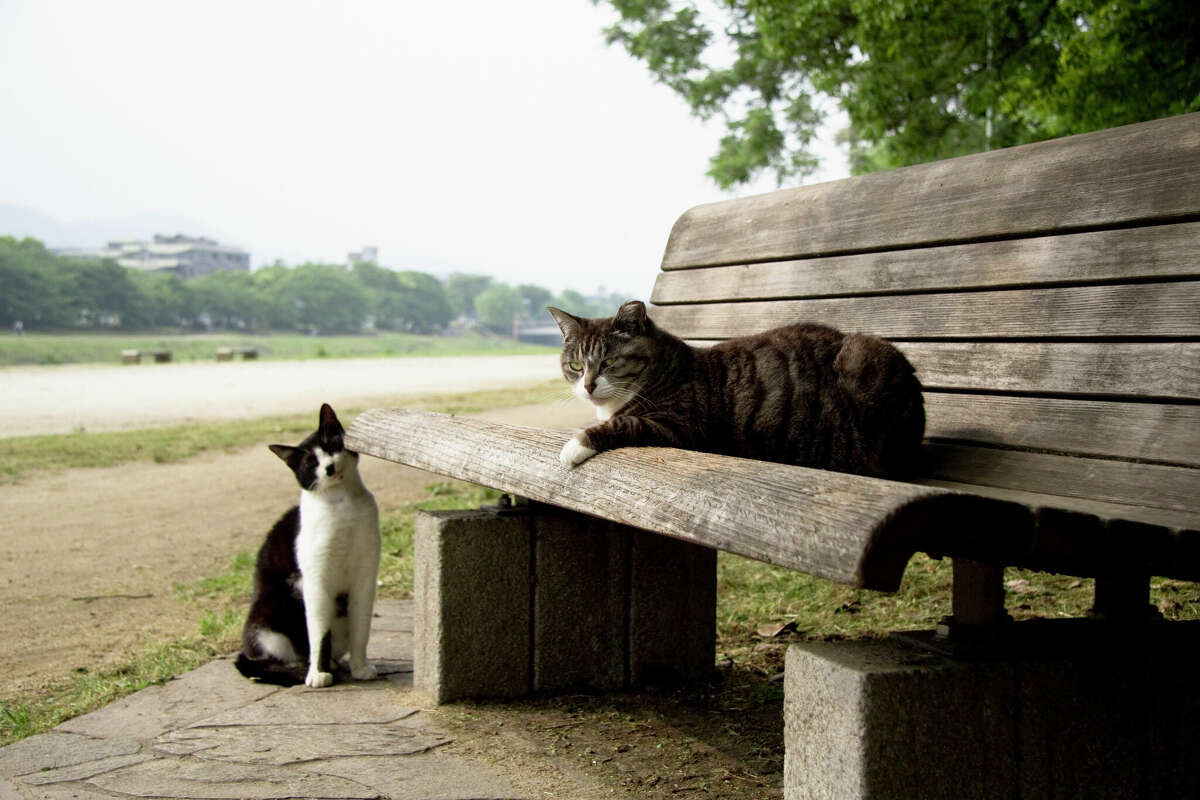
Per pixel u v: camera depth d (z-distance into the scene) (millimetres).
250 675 3793
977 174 3055
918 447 2938
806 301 3627
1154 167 2543
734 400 3203
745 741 3039
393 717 3293
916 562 5043
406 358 37531
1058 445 2578
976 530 1703
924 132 8883
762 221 3916
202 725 3236
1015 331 2807
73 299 99750
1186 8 6141
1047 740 1951
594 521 3525
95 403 16812
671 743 3031
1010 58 7770
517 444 2906
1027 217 2838
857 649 1939
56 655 4375
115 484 8820
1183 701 2084
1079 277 2660
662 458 2373
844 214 3516
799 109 12391
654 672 3615
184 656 4141
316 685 3674
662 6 12336
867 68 8484
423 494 7754
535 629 3490
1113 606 2154
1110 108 6656
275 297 123562
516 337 164500
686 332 4227
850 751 1793
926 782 1827
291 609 4000
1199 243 2396
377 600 5035
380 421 3770
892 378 2924
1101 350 2561
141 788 2721
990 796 1894
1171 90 6523
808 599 4641
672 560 3619
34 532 7027
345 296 131000
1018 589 4449
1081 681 1971
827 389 3082
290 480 8922
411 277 152000
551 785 2701
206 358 43156
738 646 4102
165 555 6340
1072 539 1791
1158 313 2449
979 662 1884
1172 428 2340
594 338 3543
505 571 3441
